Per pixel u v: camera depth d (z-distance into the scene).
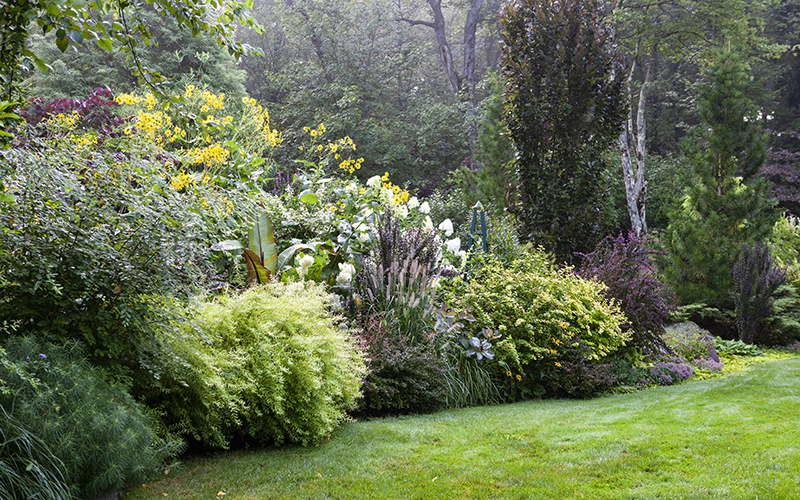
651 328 6.86
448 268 6.23
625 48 14.98
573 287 6.30
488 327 5.53
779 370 6.01
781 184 20.47
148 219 2.93
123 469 2.44
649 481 2.67
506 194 9.12
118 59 15.77
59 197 2.75
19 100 2.59
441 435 3.69
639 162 13.88
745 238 10.12
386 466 3.04
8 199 2.20
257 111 7.79
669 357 7.27
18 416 2.16
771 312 9.34
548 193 8.29
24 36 2.33
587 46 8.19
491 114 13.76
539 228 8.43
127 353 2.98
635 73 24.83
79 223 2.77
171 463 3.05
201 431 3.22
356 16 21.80
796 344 9.09
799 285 10.72
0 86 2.52
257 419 3.44
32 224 2.62
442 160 21.02
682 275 10.20
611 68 8.42
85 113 6.66
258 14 24.44
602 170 8.51
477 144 19.55
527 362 5.40
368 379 4.43
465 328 5.60
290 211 6.21
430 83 25.86
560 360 5.72
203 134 3.16
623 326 6.68
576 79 8.09
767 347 9.30
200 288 3.40
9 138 2.46
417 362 4.60
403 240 5.61
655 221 18.48
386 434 3.74
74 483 2.27
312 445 3.52
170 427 3.11
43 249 2.68
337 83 19.11
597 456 3.08
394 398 4.57
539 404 5.08
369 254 5.62
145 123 5.68
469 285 6.05
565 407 4.78
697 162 10.45
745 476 2.65
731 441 3.23
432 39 28.62
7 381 2.19
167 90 2.90
